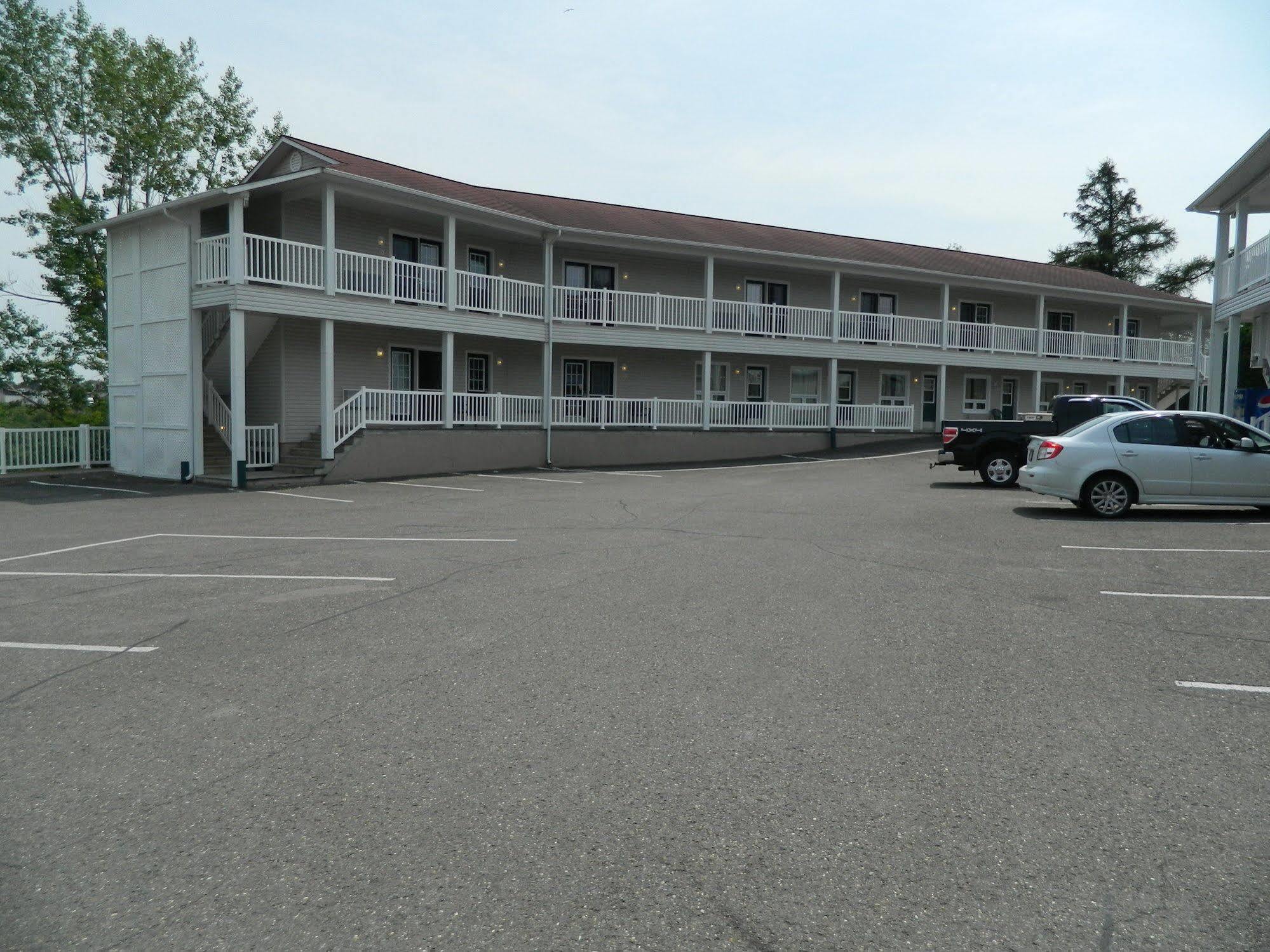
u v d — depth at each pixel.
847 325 30.91
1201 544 10.10
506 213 23.67
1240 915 2.87
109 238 22.23
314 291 20.02
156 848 3.34
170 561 9.53
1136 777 3.88
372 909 2.93
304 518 13.45
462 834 3.43
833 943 2.74
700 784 3.85
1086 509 13.10
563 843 3.36
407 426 22.20
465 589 7.84
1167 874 3.11
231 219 18.83
